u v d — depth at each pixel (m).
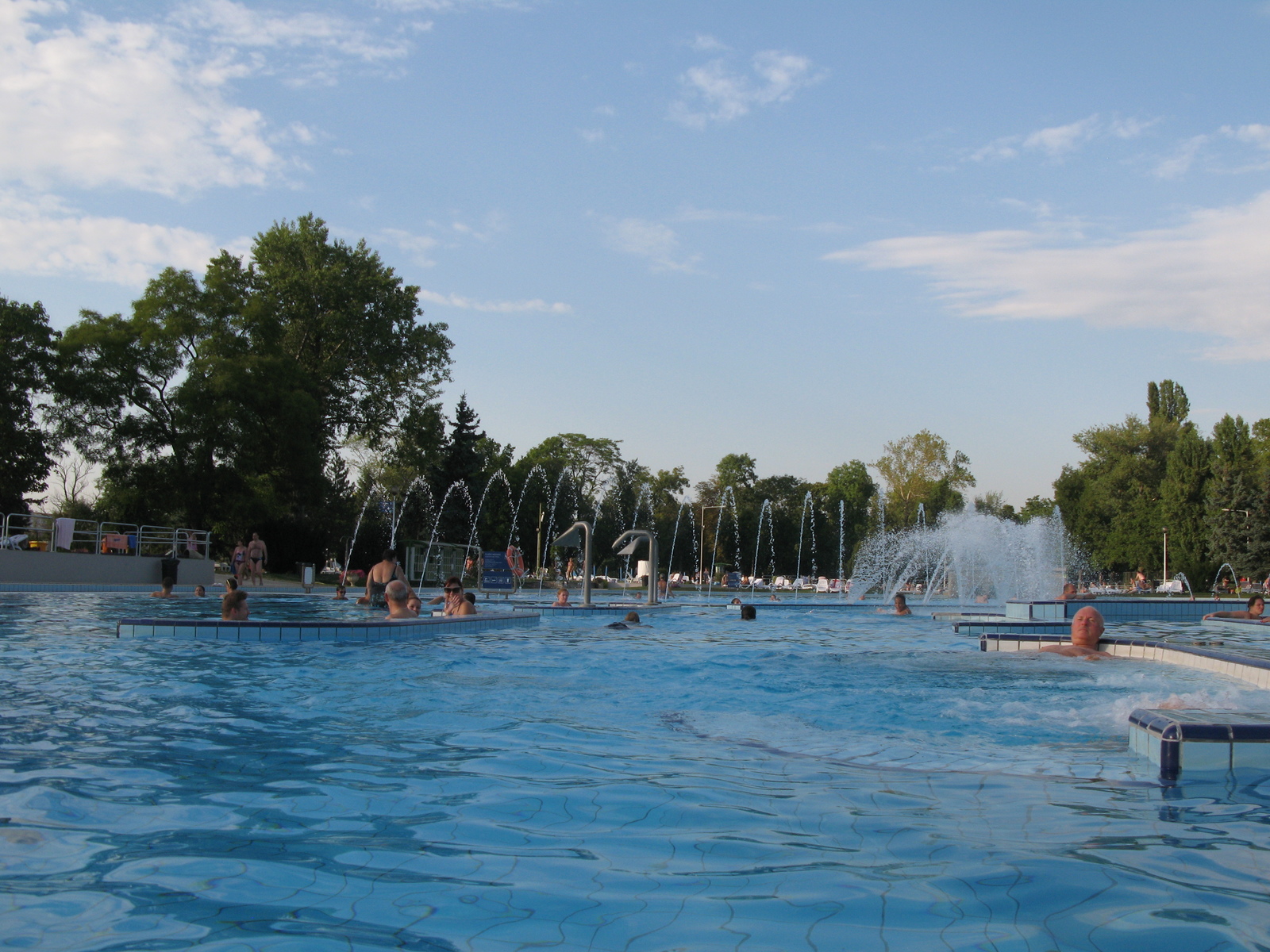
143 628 10.21
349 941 2.07
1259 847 2.79
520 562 34.50
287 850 2.77
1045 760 4.20
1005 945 2.04
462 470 49.69
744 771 3.95
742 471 79.12
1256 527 45.97
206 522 33.31
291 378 32.47
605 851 2.77
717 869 2.60
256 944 2.04
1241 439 50.88
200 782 3.66
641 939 2.08
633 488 68.25
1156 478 58.91
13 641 9.80
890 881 2.49
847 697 6.47
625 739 4.78
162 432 32.06
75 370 30.80
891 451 60.09
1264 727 3.84
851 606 22.55
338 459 43.31
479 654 9.40
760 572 65.62
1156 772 3.94
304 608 17.27
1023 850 2.77
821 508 76.12
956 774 3.93
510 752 4.35
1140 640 9.29
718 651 10.20
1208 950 2.01
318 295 35.31
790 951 2.01
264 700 6.07
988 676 7.73
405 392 39.12
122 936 2.08
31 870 2.55
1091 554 57.47
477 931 2.13
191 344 32.28
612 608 18.25
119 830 2.96
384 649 9.77
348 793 3.51
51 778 3.67
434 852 2.76
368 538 39.03
